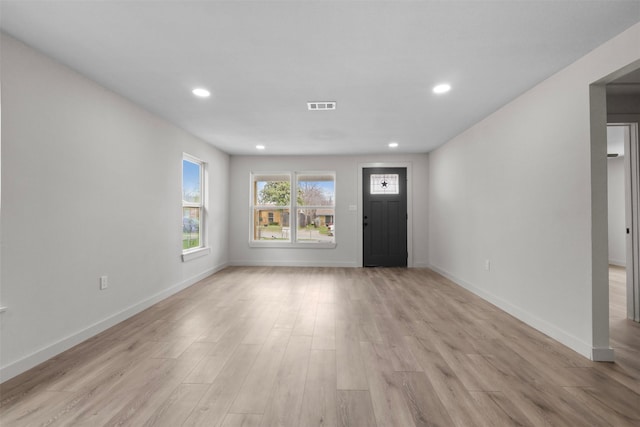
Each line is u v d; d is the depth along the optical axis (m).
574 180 2.49
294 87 2.93
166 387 1.96
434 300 3.90
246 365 2.24
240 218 6.36
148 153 3.63
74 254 2.61
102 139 2.92
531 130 3.00
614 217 6.52
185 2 1.75
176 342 2.64
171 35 2.08
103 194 2.93
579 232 2.45
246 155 6.35
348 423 1.62
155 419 1.65
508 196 3.40
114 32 2.05
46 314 2.36
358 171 6.25
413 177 6.19
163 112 3.67
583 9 1.82
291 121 4.00
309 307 3.61
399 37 2.11
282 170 6.32
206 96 3.16
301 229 6.42
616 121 3.18
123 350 2.49
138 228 3.46
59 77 2.46
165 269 4.00
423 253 6.20
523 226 3.15
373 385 1.98
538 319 2.92
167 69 2.58
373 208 6.27
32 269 2.25
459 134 4.64
